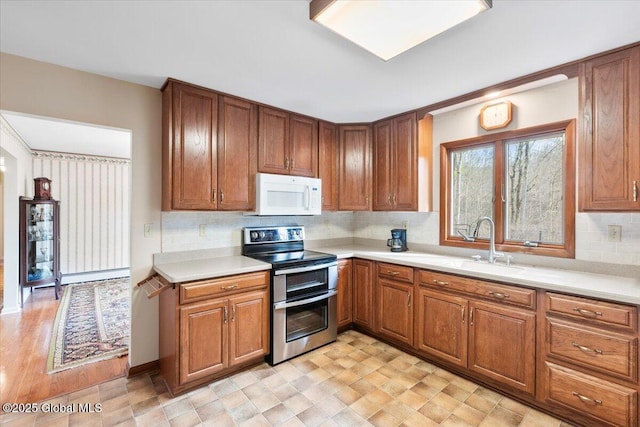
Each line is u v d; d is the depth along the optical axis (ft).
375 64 6.70
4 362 8.52
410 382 7.59
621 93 5.97
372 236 12.58
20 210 13.71
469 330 7.51
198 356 7.12
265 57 6.42
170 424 6.09
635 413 5.30
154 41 5.82
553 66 6.79
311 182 10.11
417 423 6.16
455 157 10.10
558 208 7.93
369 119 10.83
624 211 5.94
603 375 5.64
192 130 7.88
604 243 7.02
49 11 4.88
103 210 18.24
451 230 10.20
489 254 8.57
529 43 5.82
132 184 7.84
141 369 7.96
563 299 6.06
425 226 10.68
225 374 7.79
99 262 18.11
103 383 7.50
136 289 7.92
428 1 4.28
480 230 9.45
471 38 5.64
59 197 16.99
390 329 9.39
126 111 7.68
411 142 9.90
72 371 8.07
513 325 6.76
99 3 4.68
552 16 4.98
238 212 9.76
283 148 9.73
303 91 8.27
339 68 6.91
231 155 8.58
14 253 12.53
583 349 5.83
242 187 8.82
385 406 6.68
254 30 5.44
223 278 7.47
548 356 6.28
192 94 7.88
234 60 6.56
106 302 13.94
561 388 6.09
